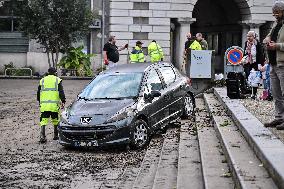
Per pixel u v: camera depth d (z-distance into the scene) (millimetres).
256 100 25688
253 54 27016
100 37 61125
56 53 58781
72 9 57125
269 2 60500
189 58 34656
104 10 60812
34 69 64062
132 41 59000
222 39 71500
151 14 59031
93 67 61906
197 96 34125
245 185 10258
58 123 20656
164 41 59281
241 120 17328
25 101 35906
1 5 64062
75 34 58625
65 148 20156
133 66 22828
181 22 59344
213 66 34500
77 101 20969
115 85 21375
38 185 14523
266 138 13625
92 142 19141
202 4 74375
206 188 11492
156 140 21297
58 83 21719
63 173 15969
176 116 23531
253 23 60188
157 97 21672
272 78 15719
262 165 11859
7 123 26438
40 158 18266
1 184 14633
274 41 15430
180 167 14852
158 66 23359
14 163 17438
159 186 13398
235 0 60844
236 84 26031
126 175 15656
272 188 10016
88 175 15695
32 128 24953
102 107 19875
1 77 58094
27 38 63469
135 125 19594
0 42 64875
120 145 19438
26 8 57156
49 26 56906
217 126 18562
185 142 19000
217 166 13570
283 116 15617
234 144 14688
